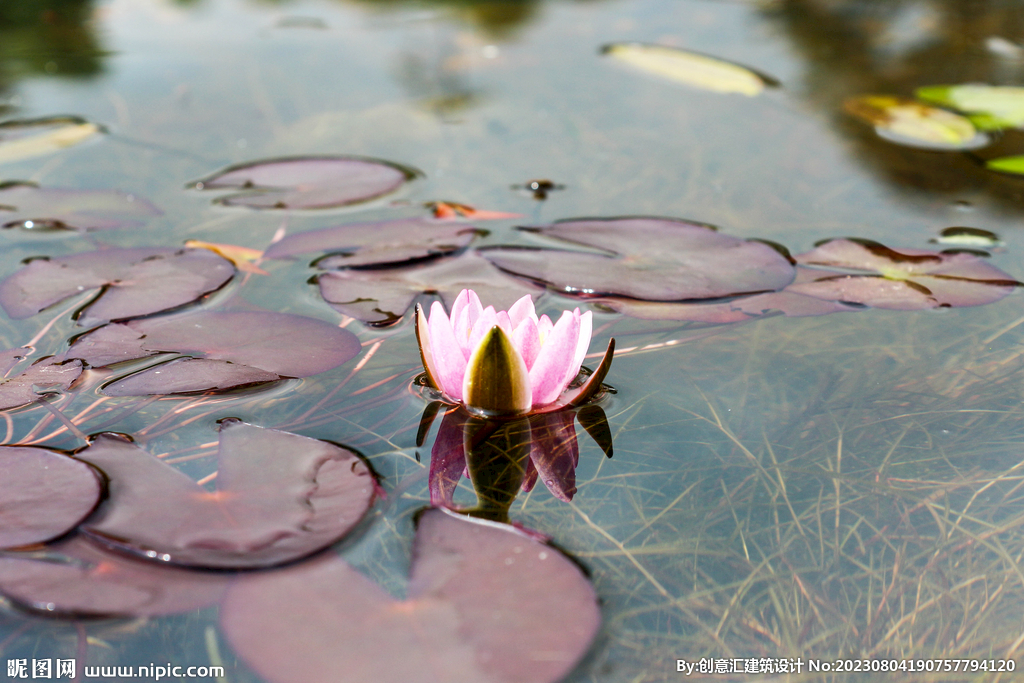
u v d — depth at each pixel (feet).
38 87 5.45
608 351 3.91
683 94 5.42
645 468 3.85
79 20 6.87
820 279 4.30
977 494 3.80
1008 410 3.96
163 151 4.98
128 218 4.55
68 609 3.56
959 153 4.95
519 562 3.64
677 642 3.59
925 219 4.58
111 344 4.04
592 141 5.07
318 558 3.63
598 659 3.56
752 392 4.02
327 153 4.97
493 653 3.52
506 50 6.06
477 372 3.90
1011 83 5.36
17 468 3.74
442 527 3.69
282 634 3.53
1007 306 4.24
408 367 4.05
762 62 5.66
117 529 3.64
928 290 4.26
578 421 3.95
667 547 3.71
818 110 5.25
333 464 3.78
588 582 3.62
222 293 4.24
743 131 5.12
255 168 4.83
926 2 6.88
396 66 5.74
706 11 6.89
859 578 3.68
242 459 3.78
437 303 3.93
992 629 3.62
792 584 3.67
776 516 3.77
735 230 4.54
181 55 5.95
